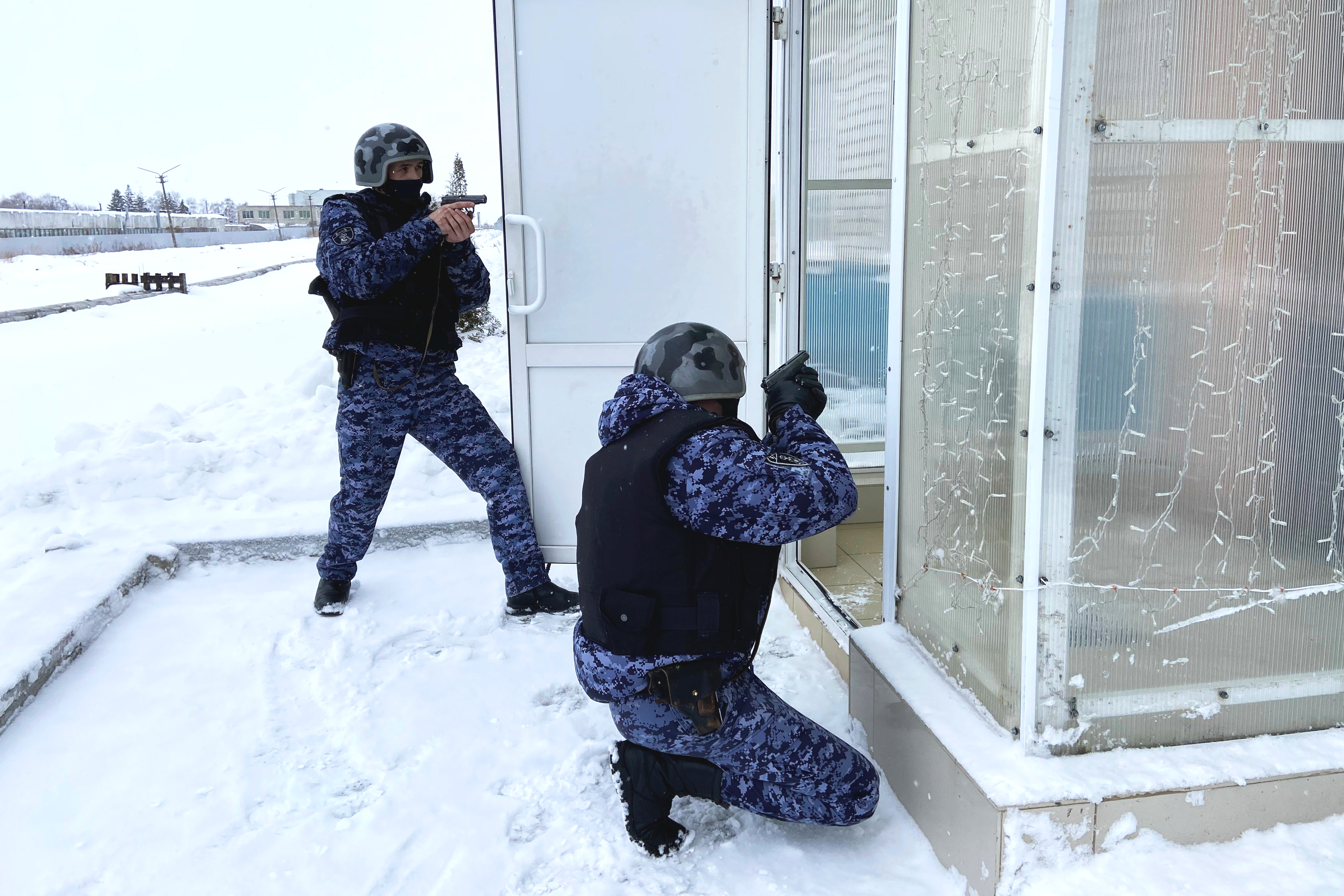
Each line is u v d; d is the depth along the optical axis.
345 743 2.52
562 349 3.48
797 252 3.38
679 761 1.91
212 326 15.71
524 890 1.92
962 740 1.90
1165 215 1.67
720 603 1.83
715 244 3.42
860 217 3.82
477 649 3.09
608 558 1.85
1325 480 1.82
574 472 3.56
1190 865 1.72
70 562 3.62
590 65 3.32
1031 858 1.71
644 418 1.88
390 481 3.33
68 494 4.42
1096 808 1.72
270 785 2.34
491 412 6.16
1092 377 1.70
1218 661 1.85
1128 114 1.63
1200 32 1.62
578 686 2.82
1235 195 1.69
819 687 2.71
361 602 3.48
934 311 2.11
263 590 3.66
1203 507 1.79
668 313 3.46
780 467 1.79
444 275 3.26
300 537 3.94
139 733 2.59
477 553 4.01
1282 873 1.71
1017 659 1.84
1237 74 1.65
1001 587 1.89
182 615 3.42
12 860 2.07
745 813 2.16
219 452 4.74
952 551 2.09
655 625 1.82
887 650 2.32
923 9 2.09
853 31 3.61
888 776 2.20
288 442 4.91
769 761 1.92
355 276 2.98
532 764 2.40
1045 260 1.64
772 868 1.95
